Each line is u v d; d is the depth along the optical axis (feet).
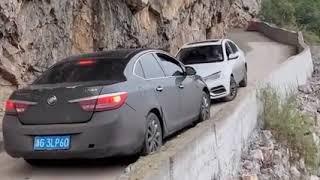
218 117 30.78
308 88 68.44
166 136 27.09
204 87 33.86
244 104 37.50
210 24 98.53
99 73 25.12
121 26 52.03
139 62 26.48
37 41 38.93
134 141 23.39
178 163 22.02
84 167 25.07
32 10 38.06
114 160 25.81
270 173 35.27
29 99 23.79
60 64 26.94
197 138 24.80
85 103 22.80
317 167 43.75
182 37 76.02
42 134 23.13
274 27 137.28
